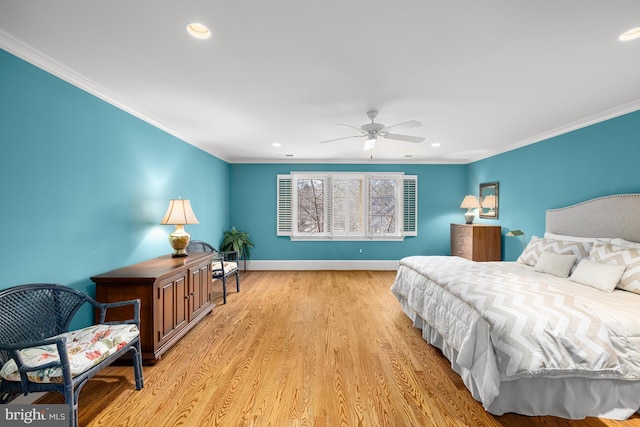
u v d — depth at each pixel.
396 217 6.44
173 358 2.61
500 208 5.25
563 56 2.04
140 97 2.79
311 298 4.39
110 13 1.59
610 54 2.01
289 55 2.04
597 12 1.57
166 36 1.81
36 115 2.06
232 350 2.76
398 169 6.41
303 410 1.94
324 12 1.58
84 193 2.48
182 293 2.99
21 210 1.96
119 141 2.92
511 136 4.30
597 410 1.88
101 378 2.29
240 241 5.86
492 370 1.86
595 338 1.83
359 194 6.42
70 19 1.64
